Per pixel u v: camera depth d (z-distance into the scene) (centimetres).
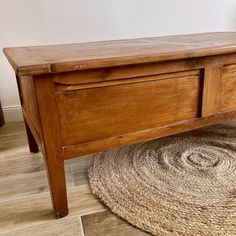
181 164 108
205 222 76
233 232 73
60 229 77
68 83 69
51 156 74
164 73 81
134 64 75
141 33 174
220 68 88
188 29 183
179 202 85
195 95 89
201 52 80
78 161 115
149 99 82
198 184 94
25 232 77
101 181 98
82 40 164
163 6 172
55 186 78
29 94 85
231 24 193
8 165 115
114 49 89
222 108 96
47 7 151
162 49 83
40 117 69
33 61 67
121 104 79
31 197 92
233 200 85
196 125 93
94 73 71
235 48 85
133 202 86
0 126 158
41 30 155
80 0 155
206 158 112
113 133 81
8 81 158
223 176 99
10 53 87
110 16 164
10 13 147
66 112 72
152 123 86
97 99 75
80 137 77
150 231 74
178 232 73
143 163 110
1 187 99
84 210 85
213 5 183
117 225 78
